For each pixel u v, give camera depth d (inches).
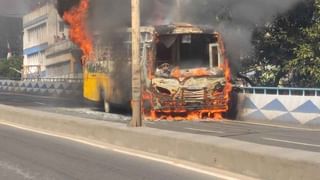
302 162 286.5
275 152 316.8
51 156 422.9
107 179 335.3
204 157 362.3
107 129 480.1
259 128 663.1
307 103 713.0
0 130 603.5
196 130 622.2
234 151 335.3
